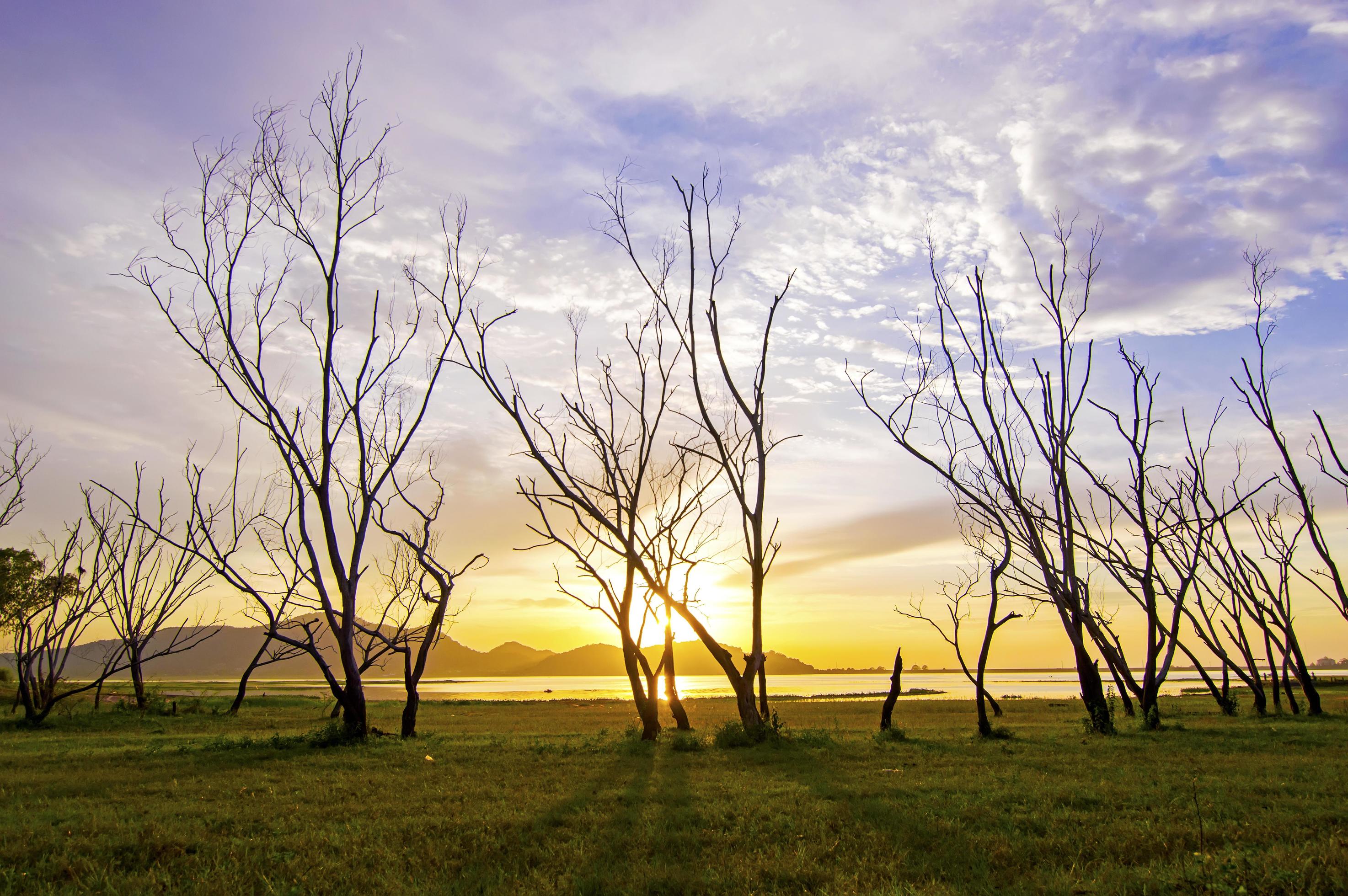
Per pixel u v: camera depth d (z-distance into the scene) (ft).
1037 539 84.33
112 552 118.32
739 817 34.37
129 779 47.06
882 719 77.05
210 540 73.31
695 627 70.18
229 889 25.11
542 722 111.65
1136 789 39.42
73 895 24.61
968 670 115.65
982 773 46.55
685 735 77.71
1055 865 26.76
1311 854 26.53
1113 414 92.68
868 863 27.30
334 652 92.58
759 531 73.72
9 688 159.74
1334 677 254.68
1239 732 75.05
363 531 75.82
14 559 138.41
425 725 103.91
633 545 76.74
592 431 81.71
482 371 75.56
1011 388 89.81
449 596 84.23
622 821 34.04
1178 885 24.16
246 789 43.37
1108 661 97.76
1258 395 102.99
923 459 91.15
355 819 35.06
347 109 77.82
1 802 39.63
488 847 29.71
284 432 72.69
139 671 126.72
